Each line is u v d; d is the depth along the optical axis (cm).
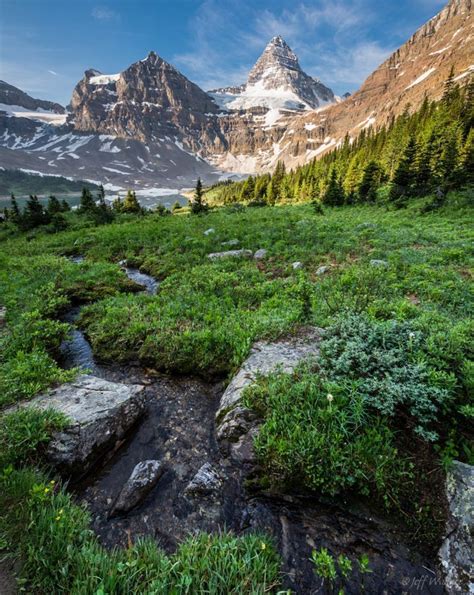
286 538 349
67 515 339
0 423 431
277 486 385
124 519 375
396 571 310
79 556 290
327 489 360
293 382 497
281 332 695
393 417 414
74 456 425
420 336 516
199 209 3831
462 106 5044
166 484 423
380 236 1602
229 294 1023
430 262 1152
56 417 455
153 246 1947
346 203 3919
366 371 465
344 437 396
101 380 604
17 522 311
